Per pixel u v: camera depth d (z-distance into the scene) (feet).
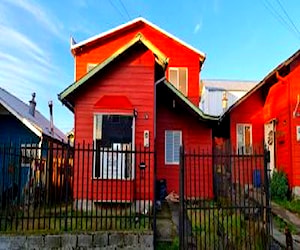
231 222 28.12
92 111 38.24
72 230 27.09
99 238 26.86
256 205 28.37
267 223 27.96
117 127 37.93
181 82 63.57
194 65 64.23
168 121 48.21
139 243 27.14
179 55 64.44
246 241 27.86
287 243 27.84
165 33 64.49
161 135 47.78
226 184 35.37
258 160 33.91
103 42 63.77
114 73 38.91
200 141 47.93
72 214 28.43
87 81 38.27
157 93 46.16
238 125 56.39
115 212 31.45
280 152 50.16
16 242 26.11
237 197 33.73
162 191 44.39
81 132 37.83
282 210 39.88
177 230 30.91
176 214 36.29
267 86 54.60
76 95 38.40
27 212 29.09
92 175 35.94
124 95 38.63
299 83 47.91
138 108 38.50
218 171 39.01
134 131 37.83
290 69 48.21
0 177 37.86
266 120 55.42
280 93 50.72
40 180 30.81
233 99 80.18
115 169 36.60
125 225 28.50
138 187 36.45
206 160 45.29
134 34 64.59
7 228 27.35
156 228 30.12
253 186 30.42
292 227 33.91
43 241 26.30
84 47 63.00
